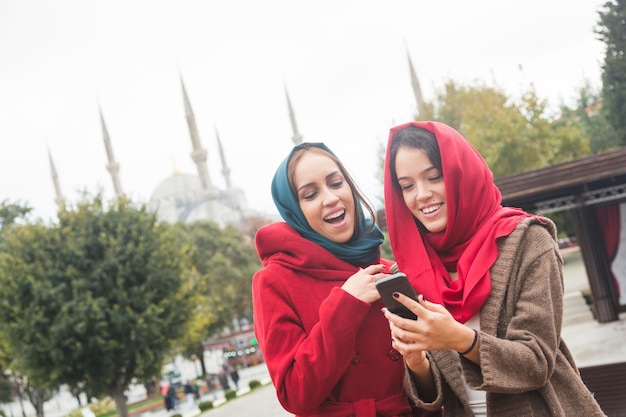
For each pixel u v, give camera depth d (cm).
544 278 207
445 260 233
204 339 4519
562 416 204
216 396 3447
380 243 262
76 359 2142
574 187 1499
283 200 257
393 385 246
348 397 241
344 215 252
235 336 4625
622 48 2703
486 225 222
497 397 209
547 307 204
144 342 2202
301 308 240
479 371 203
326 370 219
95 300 2148
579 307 1736
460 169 223
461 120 3641
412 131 237
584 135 3409
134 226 2316
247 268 4866
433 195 232
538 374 197
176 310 2334
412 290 193
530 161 3088
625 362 571
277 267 247
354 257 252
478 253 218
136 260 2253
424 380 229
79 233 2241
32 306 2120
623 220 1545
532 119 3130
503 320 211
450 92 3728
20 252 2203
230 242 4866
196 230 4831
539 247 212
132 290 2233
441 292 223
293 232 253
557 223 3047
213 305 4219
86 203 2312
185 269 2492
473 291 213
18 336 2159
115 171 11106
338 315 221
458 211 225
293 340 233
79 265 2208
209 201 11325
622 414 538
